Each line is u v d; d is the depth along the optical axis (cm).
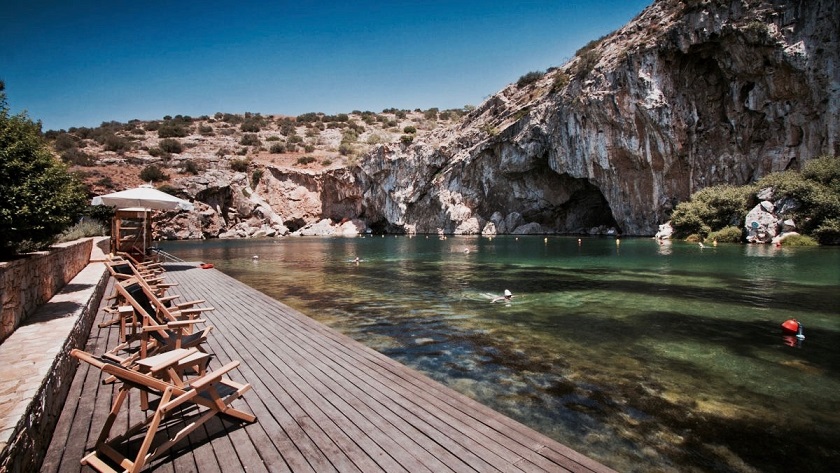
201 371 439
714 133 3578
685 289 1346
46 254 740
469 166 5588
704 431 477
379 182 6425
